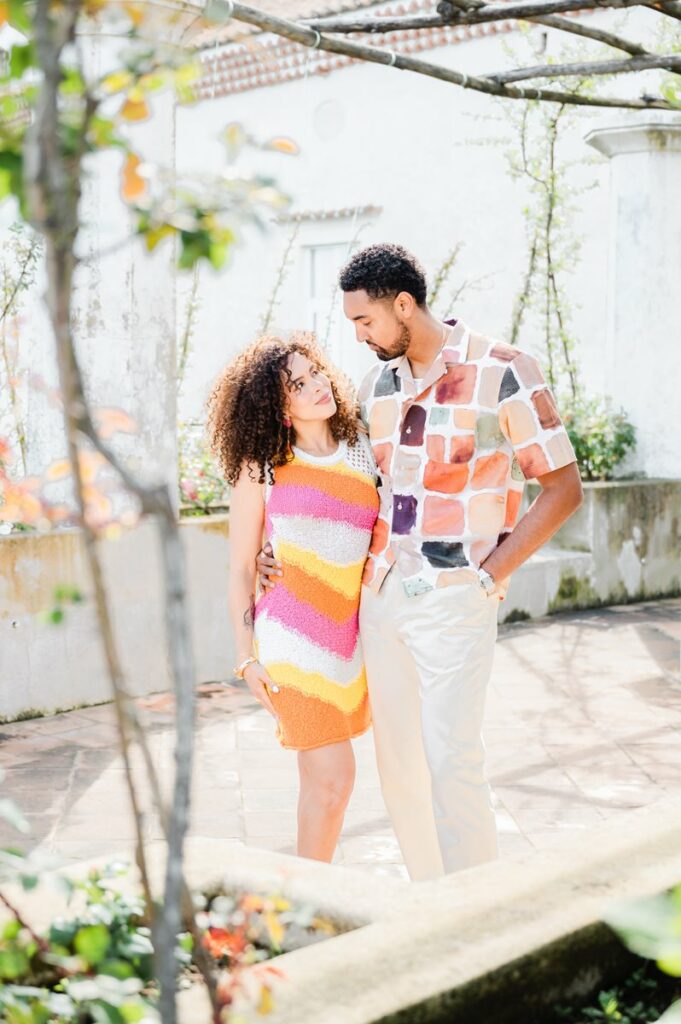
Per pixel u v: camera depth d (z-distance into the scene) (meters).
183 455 6.99
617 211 9.10
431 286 11.75
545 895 2.11
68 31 1.22
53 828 4.32
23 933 1.99
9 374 6.03
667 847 2.31
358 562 3.25
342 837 4.32
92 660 5.89
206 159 13.35
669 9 4.48
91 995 1.68
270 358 3.22
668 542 9.02
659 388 9.09
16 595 5.61
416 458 3.19
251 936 2.19
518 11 4.36
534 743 5.41
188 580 6.28
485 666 3.16
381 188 12.13
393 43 11.80
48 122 1.21
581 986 2.01
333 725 3.22
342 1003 1.74
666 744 5.40
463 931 1.97
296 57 12.35
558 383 9.85
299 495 3.22
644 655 7.11
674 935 1.21
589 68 5.04
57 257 1.22
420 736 3.31
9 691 5.62
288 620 3.21
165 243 5.88
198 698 6.13
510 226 11.16
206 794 4.74
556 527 3.13
